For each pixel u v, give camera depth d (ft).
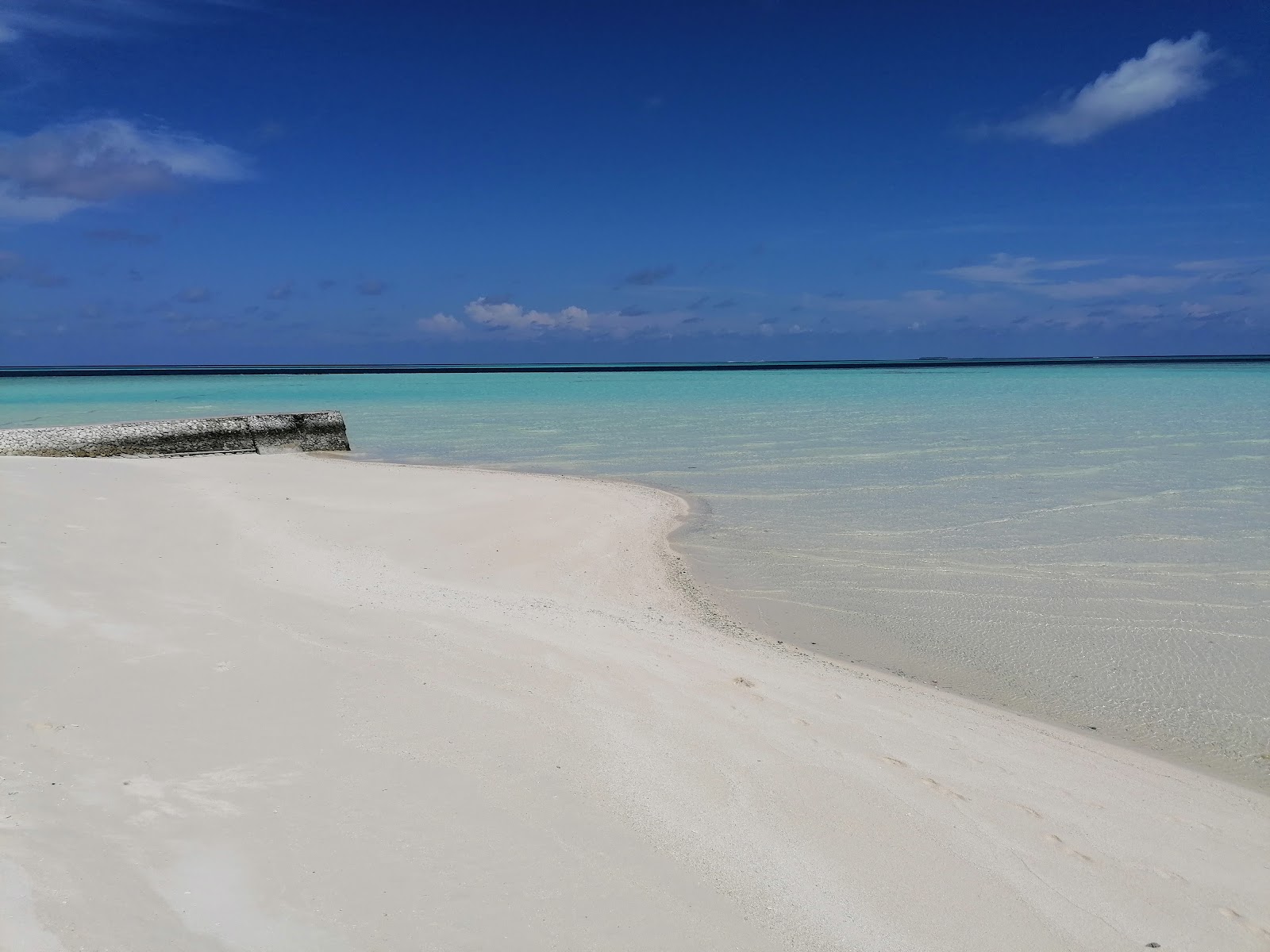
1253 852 18.95
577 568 44.50
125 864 13.52
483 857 15.01
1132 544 50.44
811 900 14.89
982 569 45.98
